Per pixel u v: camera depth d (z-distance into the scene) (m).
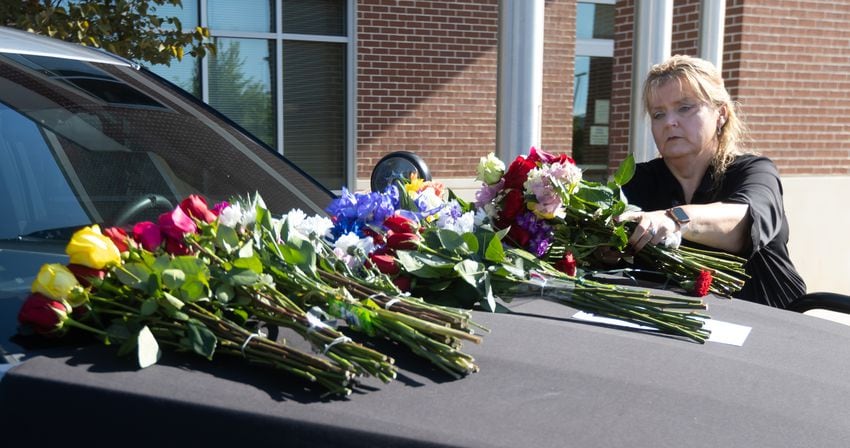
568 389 1.58
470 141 9.20
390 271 2.00
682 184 3.31
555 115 9.67
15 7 4.46
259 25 8.56
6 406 1.45
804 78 8.20
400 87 8.88
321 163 8.97
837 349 2.07
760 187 3.01
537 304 2.19
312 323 1.63
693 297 2.40
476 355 1.72
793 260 8.37
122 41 4.72
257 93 8.67
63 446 1.43
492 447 1.32
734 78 7.96
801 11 8.09
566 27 9.59
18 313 1.68
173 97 2.88
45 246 1.95
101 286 1.66
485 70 9.17
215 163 2.61
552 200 2.35
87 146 2.31
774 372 1.79
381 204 2.19
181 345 1.58
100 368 1.51
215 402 1.41
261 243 1.83
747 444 1.43
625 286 2.37
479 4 9.06
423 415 1.44
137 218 2.18
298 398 1.47
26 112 2.29
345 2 8.80
